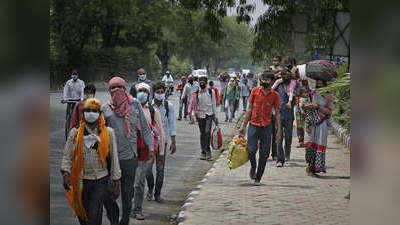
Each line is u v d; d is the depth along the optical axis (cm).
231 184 1059
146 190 1077
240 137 1091
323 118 1116
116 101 682
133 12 7462
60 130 2059
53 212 840
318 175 1134
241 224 722
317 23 906
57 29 6450
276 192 963
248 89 3189
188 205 853
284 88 1334
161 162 870
